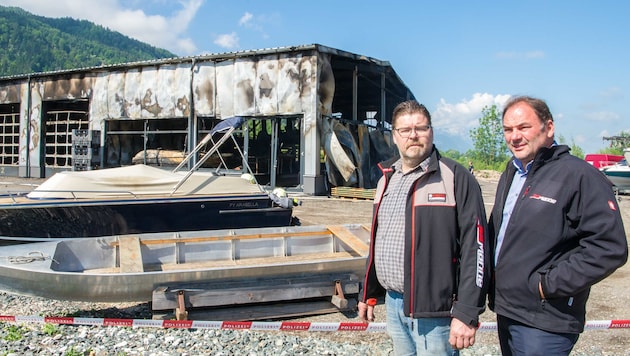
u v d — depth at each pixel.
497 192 2.83
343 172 18.75
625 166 22.58
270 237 6.87
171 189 8.38
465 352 4.49
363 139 21.62
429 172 2.64
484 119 54.41
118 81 23.20
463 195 2.59
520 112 2.56
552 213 2.43
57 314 5.68
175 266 6.12
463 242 2.59
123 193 8.00
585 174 2.38
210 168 21.47
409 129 2.69
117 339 4.62
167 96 21.91
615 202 2.33
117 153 24.22
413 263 2.63
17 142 27.83
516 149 2.61
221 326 4.55
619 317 5.70
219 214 8.47
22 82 26.36
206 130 21.73
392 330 2.90
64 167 25.27
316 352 4.44
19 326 4.88
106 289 5.04
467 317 2.48
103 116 23.67
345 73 24.11
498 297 2.61
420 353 2.70
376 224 2.96
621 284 7.23
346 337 4.96
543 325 2.43
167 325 4.65
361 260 5.94
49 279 5.00
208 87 20.95
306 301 5.81
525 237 2.49
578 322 2.44
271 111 19.61
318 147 19.03
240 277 5.45
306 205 16.20
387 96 29.08
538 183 2.51
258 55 19.81
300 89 19.05
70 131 26.17
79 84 24.36
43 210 7.22
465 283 2.53
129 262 5.45
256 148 24.42
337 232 7.10
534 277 2.46
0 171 27.36
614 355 4.48
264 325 4.50
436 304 2.61
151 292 5.18
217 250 6.62
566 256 2.43
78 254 5.91
